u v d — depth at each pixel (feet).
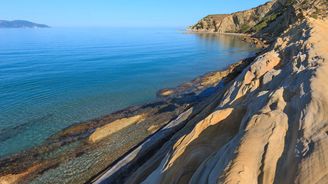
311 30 123.85
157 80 199.31
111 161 90.79
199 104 117.08
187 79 198.80
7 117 128.98
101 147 99.66
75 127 117.50
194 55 331.77
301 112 45.19
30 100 155.22
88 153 96.12
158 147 89.66
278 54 104.32
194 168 51.70
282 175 35.58
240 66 182.09
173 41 563.07
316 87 51.55
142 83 191.42
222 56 313.94
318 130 38.96
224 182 35.19
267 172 36.63
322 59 71.87
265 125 45.34
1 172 86.74
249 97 75.51
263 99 59.06
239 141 42.86
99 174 84.02
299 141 38.58
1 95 164.35
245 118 57.31
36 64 284.20
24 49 433.48
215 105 94.43
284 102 53.93
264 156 38.75
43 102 151.43
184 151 57.72
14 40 648.38
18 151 98.89
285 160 37.60
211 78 183.52
